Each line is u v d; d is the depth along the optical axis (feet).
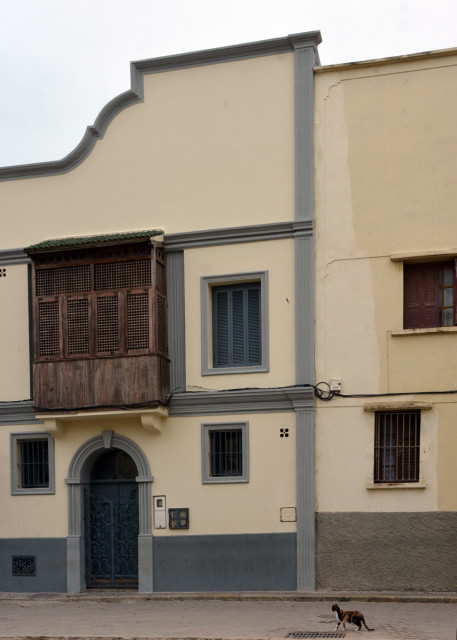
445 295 56.03
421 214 55.98
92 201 62.34
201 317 59.26
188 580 57.41
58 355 59.06
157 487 58.75
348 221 57.26
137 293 57.93
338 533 55.16
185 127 60.95
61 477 60.54
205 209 59.93
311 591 54.90
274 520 56.39
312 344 56.75
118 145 62.23
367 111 57.52
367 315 56.29
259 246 58.65
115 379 57.72
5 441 61.98
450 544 53.36
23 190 63.77
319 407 56.44
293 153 58.54
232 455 58.34
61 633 44.60
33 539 60.49
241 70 60.13
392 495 54.70
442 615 47.01
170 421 59.00
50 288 59.72
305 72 58.59
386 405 55.01
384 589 54.08
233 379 58.23
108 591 59.52
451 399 54.34
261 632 42.88
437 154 56.08
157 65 61.67
